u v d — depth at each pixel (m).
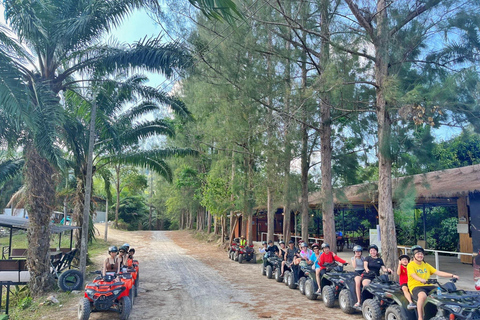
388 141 9.10
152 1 11.61
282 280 13.20
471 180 11.48
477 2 8.66
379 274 8.25
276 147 13.89
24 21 10.45
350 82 10.29
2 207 34.06
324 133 13.41
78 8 12.66
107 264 8.97
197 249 28.03
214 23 11.34
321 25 11.12
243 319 8.09
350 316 8.23
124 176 50.50
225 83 12.98
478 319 5.38
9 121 11.45
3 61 10.15
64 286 11.40
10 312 10.27
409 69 10.50
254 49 11.80
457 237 18.45
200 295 10.80
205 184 27.42
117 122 17.22
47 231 11.81
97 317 8.36
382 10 9.56
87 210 12.46
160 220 71.25
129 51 12.75
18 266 11.63
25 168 11.90
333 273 9.27
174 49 12.53
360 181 14.45
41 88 11.37
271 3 10.77
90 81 13.67
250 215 21.95
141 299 10.28
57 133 10.97
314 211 24.09
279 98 13.20
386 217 9.84
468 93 8.43
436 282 6.48
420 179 11.25
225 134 16.14
